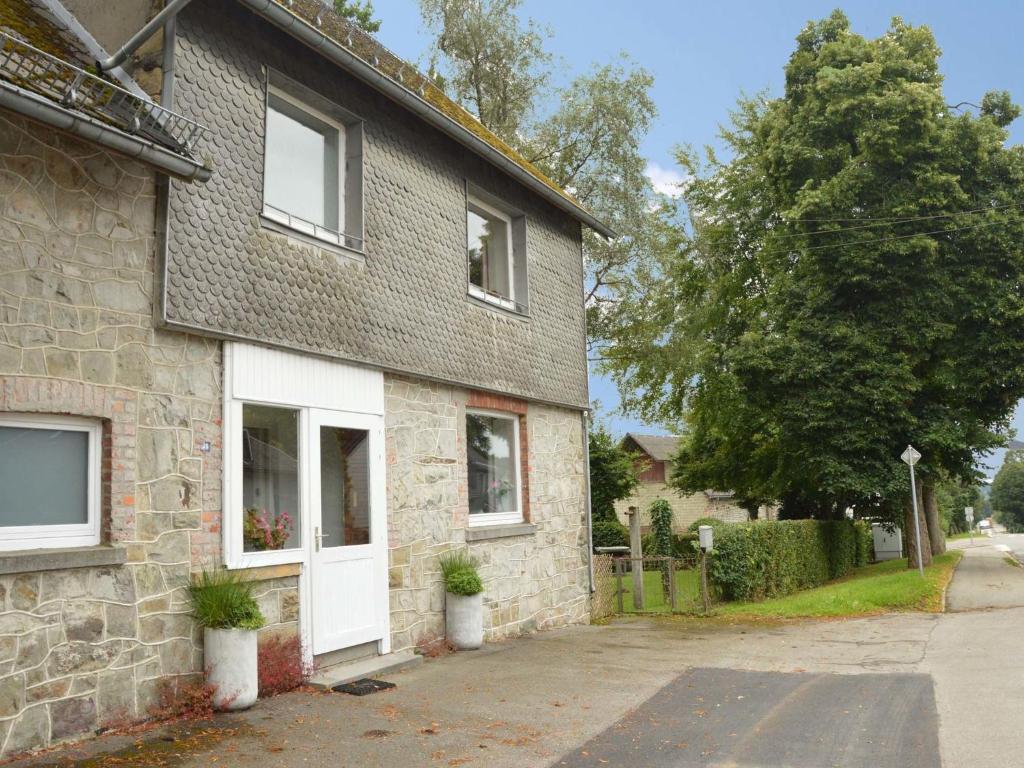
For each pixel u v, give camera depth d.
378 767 5.45
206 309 6.95
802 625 13.25
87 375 6.03
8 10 6.65
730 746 6.04
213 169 7.16
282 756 5.57
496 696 7.49
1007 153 20.77
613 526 29.89
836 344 20.80
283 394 7.79
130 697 6.07
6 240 5.61
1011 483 101.50
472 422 11.47
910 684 8.11
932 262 20.12
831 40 23.86
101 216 6.23
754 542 16.75
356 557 8.55
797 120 22.61
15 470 5.71
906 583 17.62
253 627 6.70
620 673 8.70
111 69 6.54
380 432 9.13
